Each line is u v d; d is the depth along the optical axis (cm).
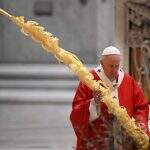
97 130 1209
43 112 3550
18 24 1100
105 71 1262
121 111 1124
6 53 4866
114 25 1577
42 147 2731
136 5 1523
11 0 4775
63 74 4294
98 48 4278
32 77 4300
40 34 1100
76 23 4791
